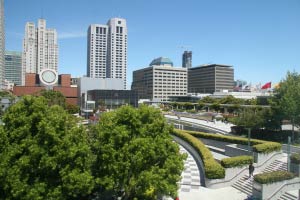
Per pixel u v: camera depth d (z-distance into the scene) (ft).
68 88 513.86
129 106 88.63
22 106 75.82
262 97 306.55
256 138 181.98
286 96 164.76
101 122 86.33
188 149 171.83
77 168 75.25
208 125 256.73
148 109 88.63
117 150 80.18
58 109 84.33
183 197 102.63
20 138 73.00
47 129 71.97
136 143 79.05
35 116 74.18
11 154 69.56
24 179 69.51
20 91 499.92
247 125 183.62
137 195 88.07
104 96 517.55
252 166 116.06
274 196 97.81
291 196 95.20
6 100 299.17
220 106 381.81
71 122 83.71
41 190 69.36
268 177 97.35
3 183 69.00
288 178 99.60
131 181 79.20
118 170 78.33
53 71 510.58
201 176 124.67
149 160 82.43
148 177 76.74
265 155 126.62
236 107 330.54
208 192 107.76
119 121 84.89
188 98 611.47
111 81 606.96
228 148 156.04
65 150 74.02
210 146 179.93
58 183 74.59
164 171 79.46
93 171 82.38
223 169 113.39
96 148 82.94
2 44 653.71
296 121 165.78
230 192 107.86
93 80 594.65
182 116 345.10
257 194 98.32
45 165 70.33
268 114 177.88
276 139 171.94
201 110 444.14
